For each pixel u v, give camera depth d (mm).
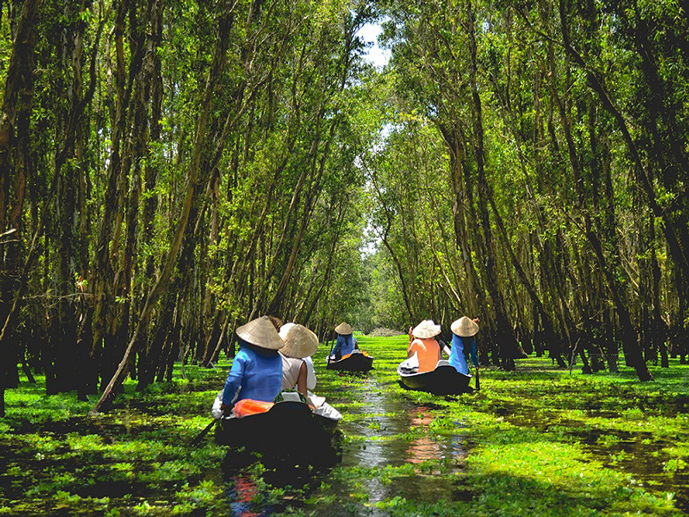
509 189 27734
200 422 11836
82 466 8141
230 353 35375
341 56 29500
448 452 9133
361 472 7781
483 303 29391
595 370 24844
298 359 10320
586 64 18047
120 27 13977
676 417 12469
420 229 49156
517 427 11398
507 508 6117
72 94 14758
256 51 24391
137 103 15914
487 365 29359
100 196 22031
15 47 10477
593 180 22953
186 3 16906
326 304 65125
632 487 7031
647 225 27297
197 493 6641
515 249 38094
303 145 29188
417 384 17969
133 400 15484
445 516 5945
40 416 12367
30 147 13625
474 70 26594
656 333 27531
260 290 31641
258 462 8523
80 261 16250
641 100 17172
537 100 25953
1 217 10492
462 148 28656
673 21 16078
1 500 6449
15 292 12875
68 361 15906
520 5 20047
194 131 17094
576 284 24641
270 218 33250
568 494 6793
